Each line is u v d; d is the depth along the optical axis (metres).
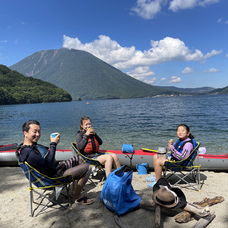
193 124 16.80
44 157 2.67
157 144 9.52
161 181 2.84
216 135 11.36
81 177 3.03
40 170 2.72
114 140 10.66
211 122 17.64
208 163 4.60
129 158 4.72
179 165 3.54
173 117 23.92
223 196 3.24
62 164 3.17
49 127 17.55
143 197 3.20
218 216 2.61
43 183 2.77
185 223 2.49
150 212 2.78
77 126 17.91
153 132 13.20
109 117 26.73
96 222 2.58
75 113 38.91
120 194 2.70
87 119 4.18
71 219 2.68
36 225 2.58
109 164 3.61
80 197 3.09
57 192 2.82
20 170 5.09
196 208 2.51
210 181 4.01
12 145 6.08
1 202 3.27
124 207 2.76
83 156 3.77
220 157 4.62
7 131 15.74
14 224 2.62
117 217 2.62
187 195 3.34
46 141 10.91
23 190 3.76
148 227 2.45
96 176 4.50
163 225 2.47
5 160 5.39
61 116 32.12
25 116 34.97
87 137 4.04
